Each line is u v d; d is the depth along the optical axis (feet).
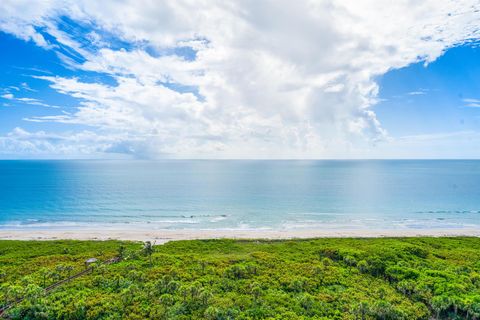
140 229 243.40
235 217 287.28
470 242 199.93
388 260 147.84
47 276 120.98
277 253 167.73
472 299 102.47
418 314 98.94
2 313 90.53
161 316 91.30
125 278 118.93
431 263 146.00
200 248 181.27
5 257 155.43
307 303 101.76
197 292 102.73
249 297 105.70
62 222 263.49
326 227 255.29
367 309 96.53
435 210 323.16
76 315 91.15
